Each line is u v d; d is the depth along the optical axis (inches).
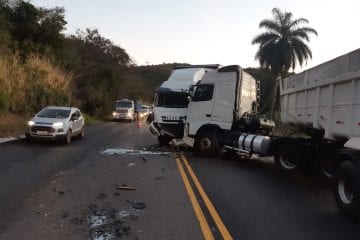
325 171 476.1
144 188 391.2
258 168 571.2
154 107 812.0
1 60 1107.9
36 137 751.1
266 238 257.6
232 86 656.4
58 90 1368.1
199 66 850.1
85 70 2033.7
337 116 393.4
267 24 2066.9
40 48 1528.1
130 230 261.1
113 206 319.0
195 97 683.4
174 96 799.1
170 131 791.1
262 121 629.0
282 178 493.0
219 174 495.8
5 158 549.3
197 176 471.8
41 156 585.6
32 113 1150.3
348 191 324.2
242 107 685.9
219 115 662.5
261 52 2085.4
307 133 512.1
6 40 1264.8
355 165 316.2
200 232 262.1
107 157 605.9
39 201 326.6
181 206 326.3
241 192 394.6
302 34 2057.1
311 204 358.6
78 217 285.3
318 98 446.0
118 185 400.8
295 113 532.4
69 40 2228.1
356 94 349.7
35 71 1301.7
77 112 882.8
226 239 251.1
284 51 2038.6
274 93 635.5
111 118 2098.9
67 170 477.7
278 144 536.1
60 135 759.7
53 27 1630.2
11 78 1091.3
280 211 328.5
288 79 565.0
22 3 1547.7
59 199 336.2
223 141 657.6
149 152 689.6
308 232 274.8
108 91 2159.2
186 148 766.5
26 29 1535.4
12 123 948.0
